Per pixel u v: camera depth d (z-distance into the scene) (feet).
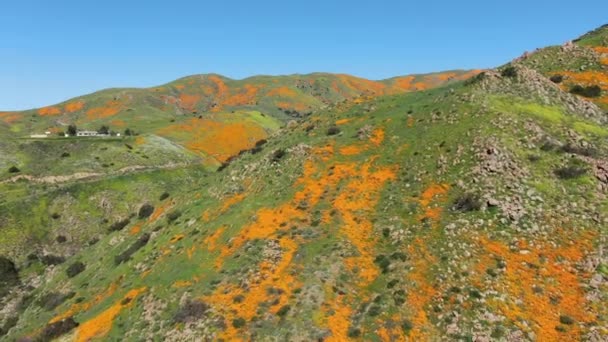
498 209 158.61
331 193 199.00
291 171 222.69
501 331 119.24
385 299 136.67
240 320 137.28
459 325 123.65
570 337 114.73
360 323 130.93
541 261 138.21
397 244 159.02
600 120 213.87
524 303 126.31
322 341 125.90
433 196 177.68
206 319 141.59
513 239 147.02
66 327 175.94
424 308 131.54
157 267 190.19
